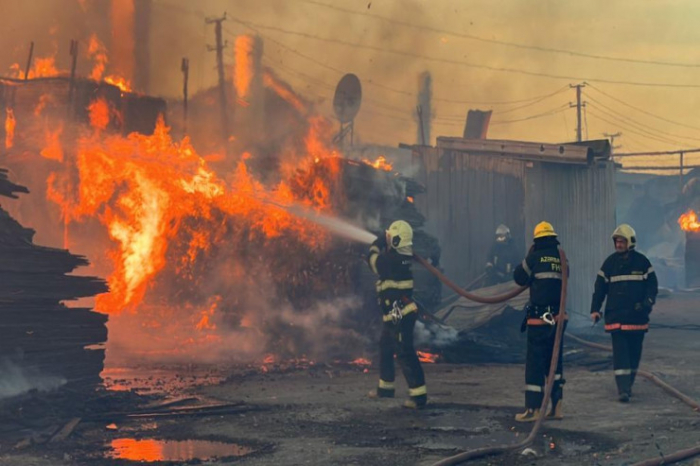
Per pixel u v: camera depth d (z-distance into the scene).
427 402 9.30
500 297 8.80
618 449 6.84
